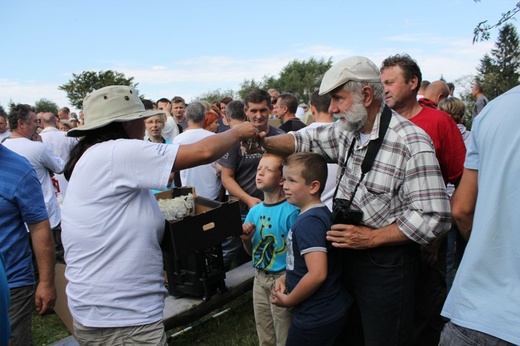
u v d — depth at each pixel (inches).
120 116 67.5
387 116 69.7
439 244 80.0
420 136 67.6
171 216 100.0
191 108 164.1
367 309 72.9
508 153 48.6
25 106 161.9
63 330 144.9
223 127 247.8
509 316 47.6
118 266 64.2
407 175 67.6
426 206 66.4
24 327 83.8
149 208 67.4
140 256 65.3
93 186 63.2
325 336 74.4
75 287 66.0
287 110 185.8
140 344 65.6
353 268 74.3
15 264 81.2
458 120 151.2
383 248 70.3
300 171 75.9
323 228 73.4
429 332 90.0
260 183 93.9
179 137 159.0
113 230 63.7
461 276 53.6
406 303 71.7
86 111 69.3
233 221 99.0
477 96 380.8
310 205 77.9
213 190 159.5
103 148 63.6
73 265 66.3
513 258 48.5
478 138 54.1
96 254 64.1
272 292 80.7
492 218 49.8
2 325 45.1
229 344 120.5
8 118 161.2
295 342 77.3
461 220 59.7
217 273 126.7
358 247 69.1
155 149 62.4
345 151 76.6
